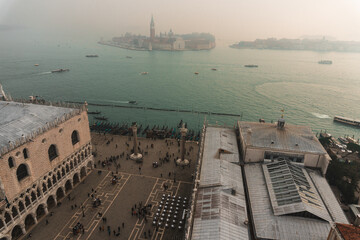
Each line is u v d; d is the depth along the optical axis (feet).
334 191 320.91
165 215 284.20
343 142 549.54
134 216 283.38
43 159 270.67
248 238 194.39
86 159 351.46
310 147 285.64
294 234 200.64
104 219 274.77
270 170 274.98
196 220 210.59
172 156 411.54
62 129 296.51
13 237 251.39
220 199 227.81
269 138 299.17
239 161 299.38
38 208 283.38
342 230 171.12
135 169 372.17
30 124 276.21
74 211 289.53
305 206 213.46
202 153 314.14
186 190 327.88
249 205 237.66
